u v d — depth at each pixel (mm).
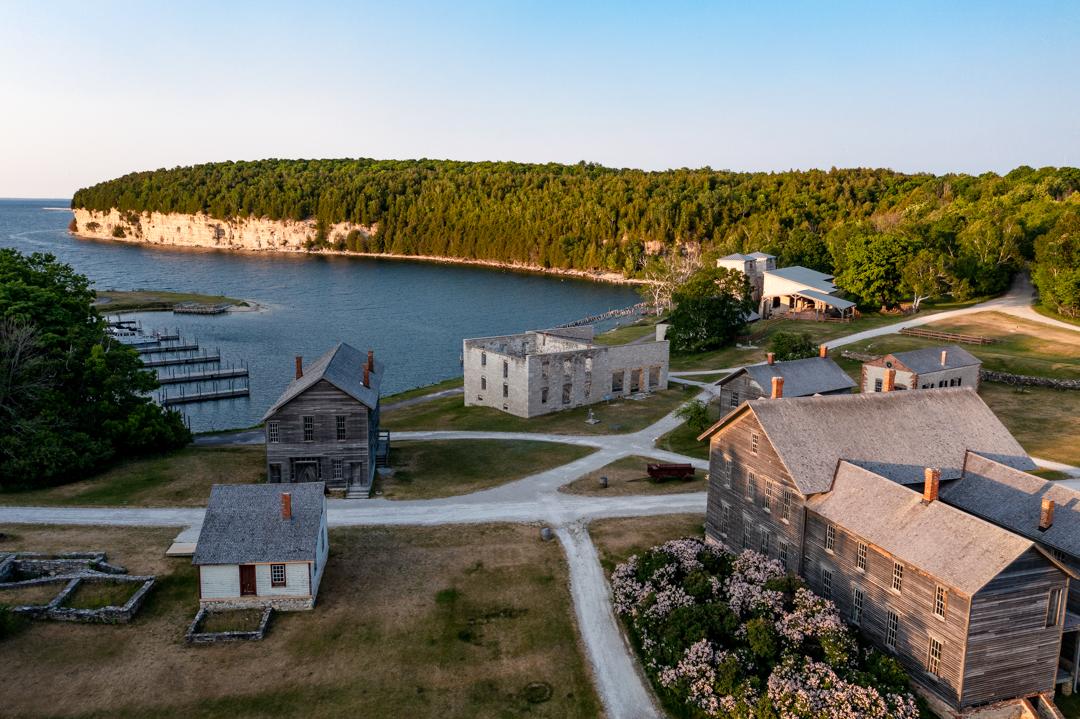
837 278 140000
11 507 55156
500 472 66125
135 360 74000
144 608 42969
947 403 49156
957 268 132250
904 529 37250
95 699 35625
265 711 35438
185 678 37406
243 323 167250
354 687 37281
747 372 70188
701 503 59031
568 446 74125
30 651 38844
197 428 93750
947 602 33875
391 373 125375
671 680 36688
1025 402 81000
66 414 66188
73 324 72062
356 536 52281
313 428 61125
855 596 39812
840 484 42406
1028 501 41344
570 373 89250
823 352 74250
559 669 39062
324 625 42125
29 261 77938
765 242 193375
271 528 44156
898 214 192625
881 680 35188
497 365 89750
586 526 54469
